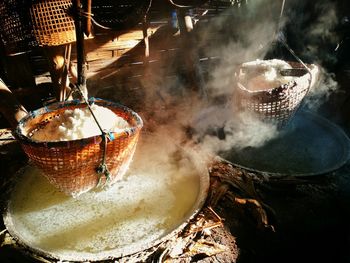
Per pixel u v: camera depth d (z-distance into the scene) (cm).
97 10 505
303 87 355
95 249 255
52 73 412
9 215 282
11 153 385
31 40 341
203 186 315
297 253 270
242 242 265
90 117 265
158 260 240
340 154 377
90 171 251
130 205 302
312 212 295
